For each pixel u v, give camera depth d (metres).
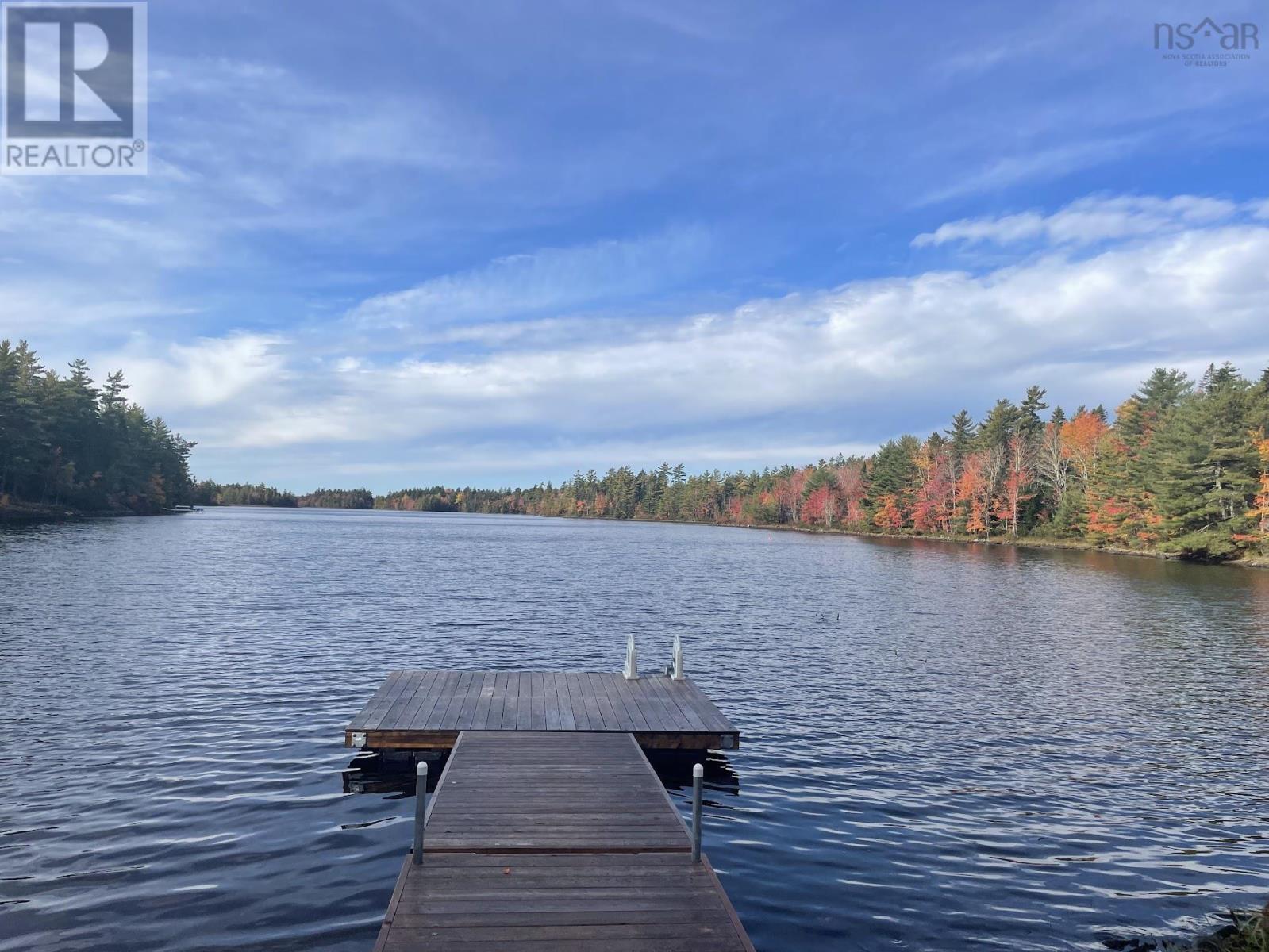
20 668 17.70
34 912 7.60
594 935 6.34
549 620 28.20
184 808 10.28
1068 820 10.86
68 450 98.44
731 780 12.15
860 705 16.94
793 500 163.12
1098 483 81.75
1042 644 24.97
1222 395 64.56
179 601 29.34
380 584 38.31
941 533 108.50
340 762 12.28
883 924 7.93
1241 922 8.02
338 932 7.38
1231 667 21.50
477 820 8.80
